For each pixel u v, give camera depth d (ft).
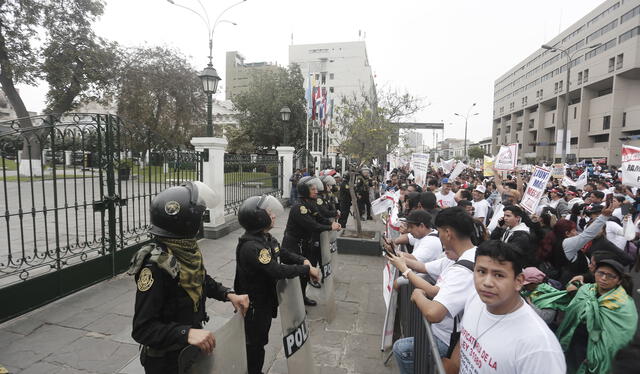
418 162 35.09
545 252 14.78
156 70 84.33
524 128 248.52
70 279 15.83
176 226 5.88
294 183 45.80
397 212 20.07
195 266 6.13
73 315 14.02
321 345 12.79
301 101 114.83
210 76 27.37
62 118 21.50
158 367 6.03
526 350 5.00
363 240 24.20
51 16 66.08
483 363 5.49
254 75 120.37
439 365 5.83
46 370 10.54
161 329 5.43
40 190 39.04
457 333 7.74
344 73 223.30
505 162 28.19
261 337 9.16
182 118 91.40
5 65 61.82
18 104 66.64
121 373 10.46
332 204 22.61
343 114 37.86
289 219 15.24
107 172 17.87
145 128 20.56
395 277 11.76
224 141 28.07
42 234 25.46
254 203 9.12
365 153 34.01
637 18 146.82
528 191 20.62
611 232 19.67
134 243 20.17
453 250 8.31
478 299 6.07
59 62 67.62
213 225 27.48
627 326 8.08
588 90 181.37
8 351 11.44
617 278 8.54
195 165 26.08
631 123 155.33
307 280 15.44
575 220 22.35
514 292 5.25
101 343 12.08
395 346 9.65
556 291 10.36
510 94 271.28
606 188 33.17
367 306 16.24
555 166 45.88
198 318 6.35
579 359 9.24
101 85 77.30
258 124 113.09
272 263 8.59
